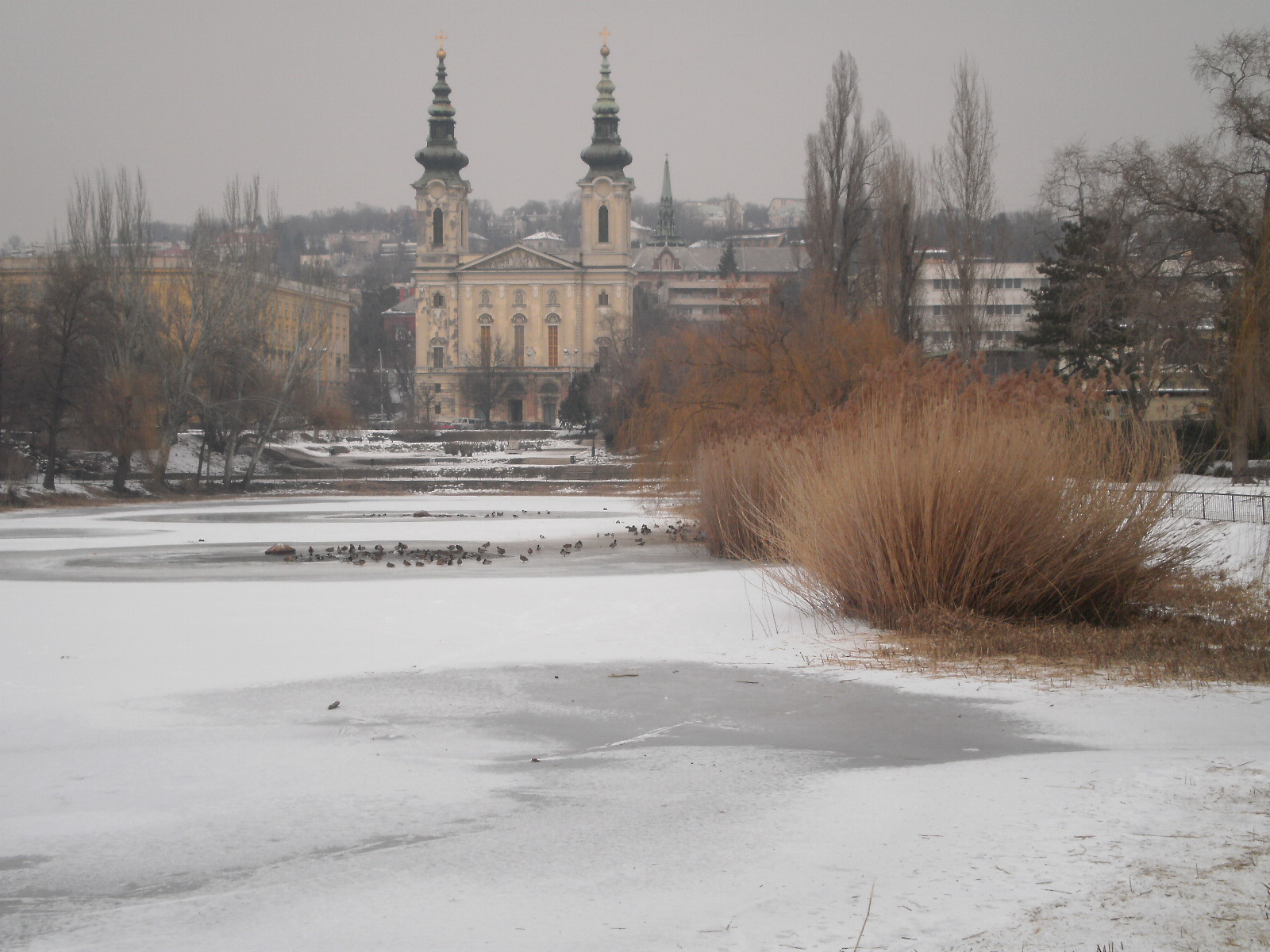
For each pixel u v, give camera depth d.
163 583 25.19
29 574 27.56
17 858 7.76
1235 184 39.97
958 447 17.62
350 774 9.80
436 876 7.26
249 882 7.23
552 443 110.75
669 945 6.07
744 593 21.95
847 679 13.73
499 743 10.88
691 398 39.72
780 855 7.46
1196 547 18.27
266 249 80.56
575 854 7.63
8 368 61.84
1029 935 6.00
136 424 67.38
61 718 12.05
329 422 82.00
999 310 62.47
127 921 6.62
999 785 8.93
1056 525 17.20
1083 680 13.35
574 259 175.75
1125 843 7.39
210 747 10.78
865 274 52.16
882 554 17.77
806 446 22.00
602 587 23.38
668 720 11.77
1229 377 31.02
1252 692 12.54
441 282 170.62
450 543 36.78
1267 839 7.38
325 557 31.77
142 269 72.81
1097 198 46.84
